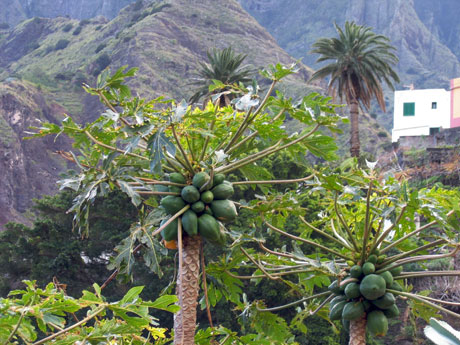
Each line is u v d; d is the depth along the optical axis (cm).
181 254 717
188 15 17750
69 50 18325
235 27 18038
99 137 801
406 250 972
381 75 4856
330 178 852
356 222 1021
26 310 552
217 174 773
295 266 891
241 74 4222
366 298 826
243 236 844
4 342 568
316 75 4944
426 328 361
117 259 725
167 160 771
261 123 833
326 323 2989
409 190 882
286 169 3412
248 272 3112
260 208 866
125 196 3366
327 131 12369
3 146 12238
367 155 5300
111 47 16300
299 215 880
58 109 14238
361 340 835
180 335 747
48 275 3350
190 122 831
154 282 3316
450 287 3322
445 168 4441
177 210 745
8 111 13162
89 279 3475
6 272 3519
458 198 880
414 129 6562
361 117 13425
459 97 5859
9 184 12056
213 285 970
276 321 986
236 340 893
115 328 604
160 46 15600
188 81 14525
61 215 3569
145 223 746
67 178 774
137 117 745
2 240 3619
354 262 866
